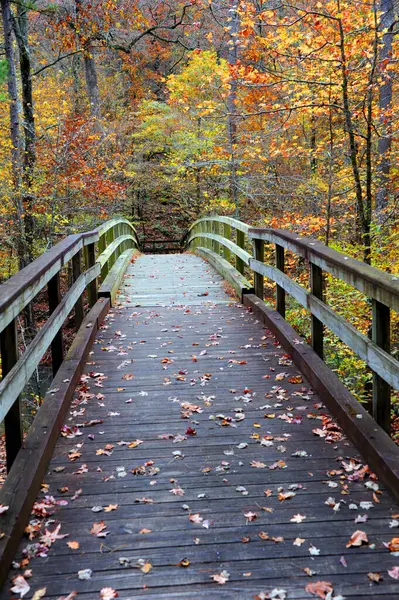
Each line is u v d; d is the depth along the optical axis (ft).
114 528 9.39
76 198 48.93
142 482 10.88
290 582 8.02
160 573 8.28
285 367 17.16
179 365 17.58
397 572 8.08
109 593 7.82
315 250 15.62
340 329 13.89
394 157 34.40
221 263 34.55
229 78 30.19
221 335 20.71
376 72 28.35
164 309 25.14
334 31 26.89
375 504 9.91
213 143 55.26
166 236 87.61
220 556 8.63
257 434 12.79
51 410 12.91
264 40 28.48
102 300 24.76
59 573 8.31
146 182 68.54
